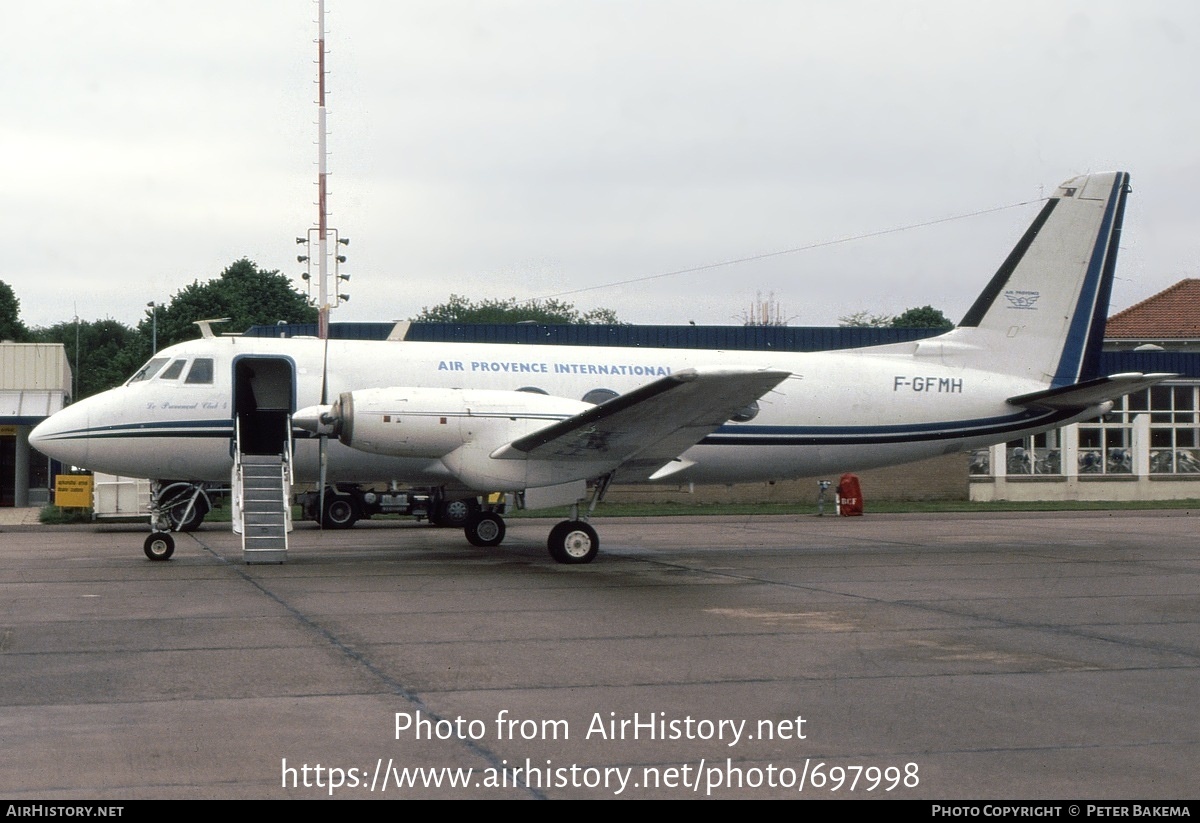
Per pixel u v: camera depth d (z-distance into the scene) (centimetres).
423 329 3481
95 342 10469
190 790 609
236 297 7250
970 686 874
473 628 1126
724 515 3256
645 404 1480
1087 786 626
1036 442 4100
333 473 1875
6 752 676
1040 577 1598
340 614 1212
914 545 2138
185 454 1884
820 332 3778
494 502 2486
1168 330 4925
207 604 1280
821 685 874
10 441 3538
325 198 3691
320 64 3700
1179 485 4188
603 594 1385
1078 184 2144
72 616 1188
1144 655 1006
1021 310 2127
